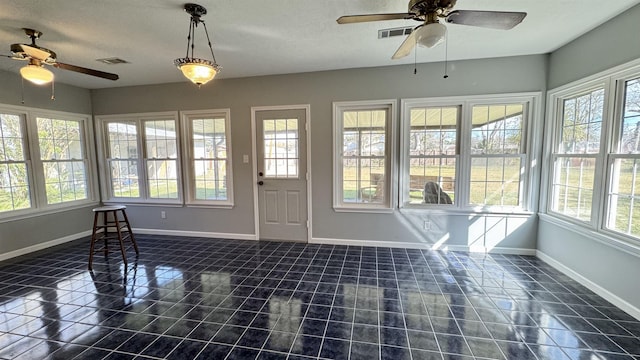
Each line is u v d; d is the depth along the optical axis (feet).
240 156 13.66
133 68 11.67
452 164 11.76
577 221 9.06
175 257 11.57
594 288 8.37
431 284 9.01
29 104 12.36
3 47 9.36
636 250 6.92
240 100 13.34
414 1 5.54
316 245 13.01
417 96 11.64
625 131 7.57
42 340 6.43
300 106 12.75
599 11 7.34
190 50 9.83
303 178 13.19
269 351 6.05
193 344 6.27
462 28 8.34
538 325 6.86
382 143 12.41
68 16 7.38
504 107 11.19
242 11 7.23
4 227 11.50
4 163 11.66
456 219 11.89
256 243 13.38
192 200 14.53
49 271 10.20
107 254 11.83
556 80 10.05
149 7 6.99
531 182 11.03
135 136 14.82
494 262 10.73
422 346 6.16
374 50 10.03
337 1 6.83
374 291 8.60
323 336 6.52
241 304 7.91
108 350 6.10
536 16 7.61
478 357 5.82
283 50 9.93
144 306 7.82
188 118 14.19
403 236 12.46
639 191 7.11
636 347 6.07
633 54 7.07
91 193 14.97
